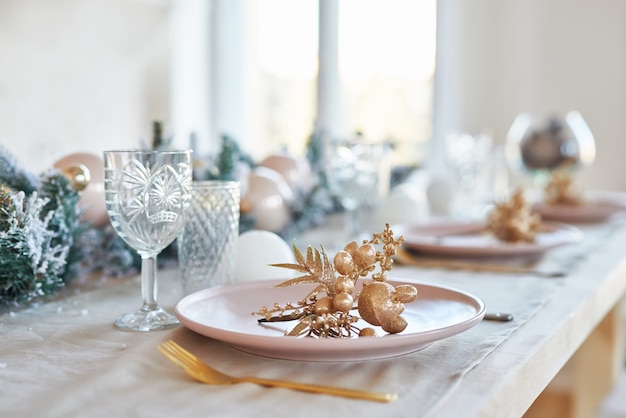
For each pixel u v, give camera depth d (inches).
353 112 140.9
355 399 26.1
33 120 127.3
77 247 41.4
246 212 52.1
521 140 86.0
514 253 50.0
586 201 77.4
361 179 58.4
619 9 112.4
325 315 30.6
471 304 33.6
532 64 118.3
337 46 141.0
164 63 151.3
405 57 134.0
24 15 124.9
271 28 154.4
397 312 30.3
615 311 67.9
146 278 36.0
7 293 36.1
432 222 64.6
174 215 34.7
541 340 32.8
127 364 28.4
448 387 27.1
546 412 84.6
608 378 68.9
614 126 113.6
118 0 140.5
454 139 79.4
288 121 154.4
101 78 139.1
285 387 27.0
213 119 161.2
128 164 33.8
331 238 58.6
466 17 122.8
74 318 35.9
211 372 27.9
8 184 38.6
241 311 34.5
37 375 28.3
